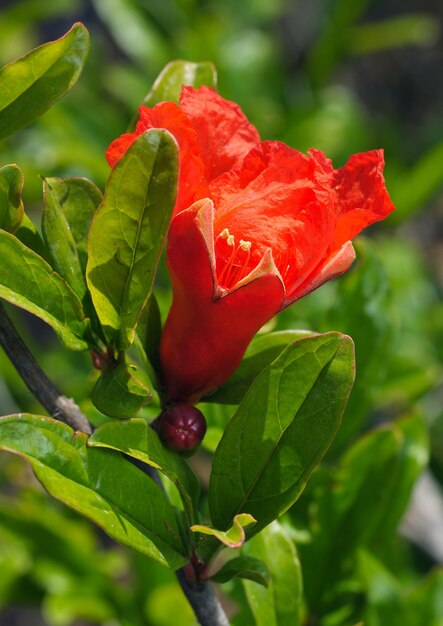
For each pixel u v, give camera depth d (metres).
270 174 0.29
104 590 0.51
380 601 0.39
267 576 0.30
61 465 0.28
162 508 0.30
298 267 0.29
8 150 0.66
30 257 0.29
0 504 0.51
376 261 0.41
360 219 0.29
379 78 1.21
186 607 0.49
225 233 0.29
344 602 0.40
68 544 0.52
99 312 0.30
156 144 0.28
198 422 0.31
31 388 0.30
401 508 0.41
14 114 0.30
